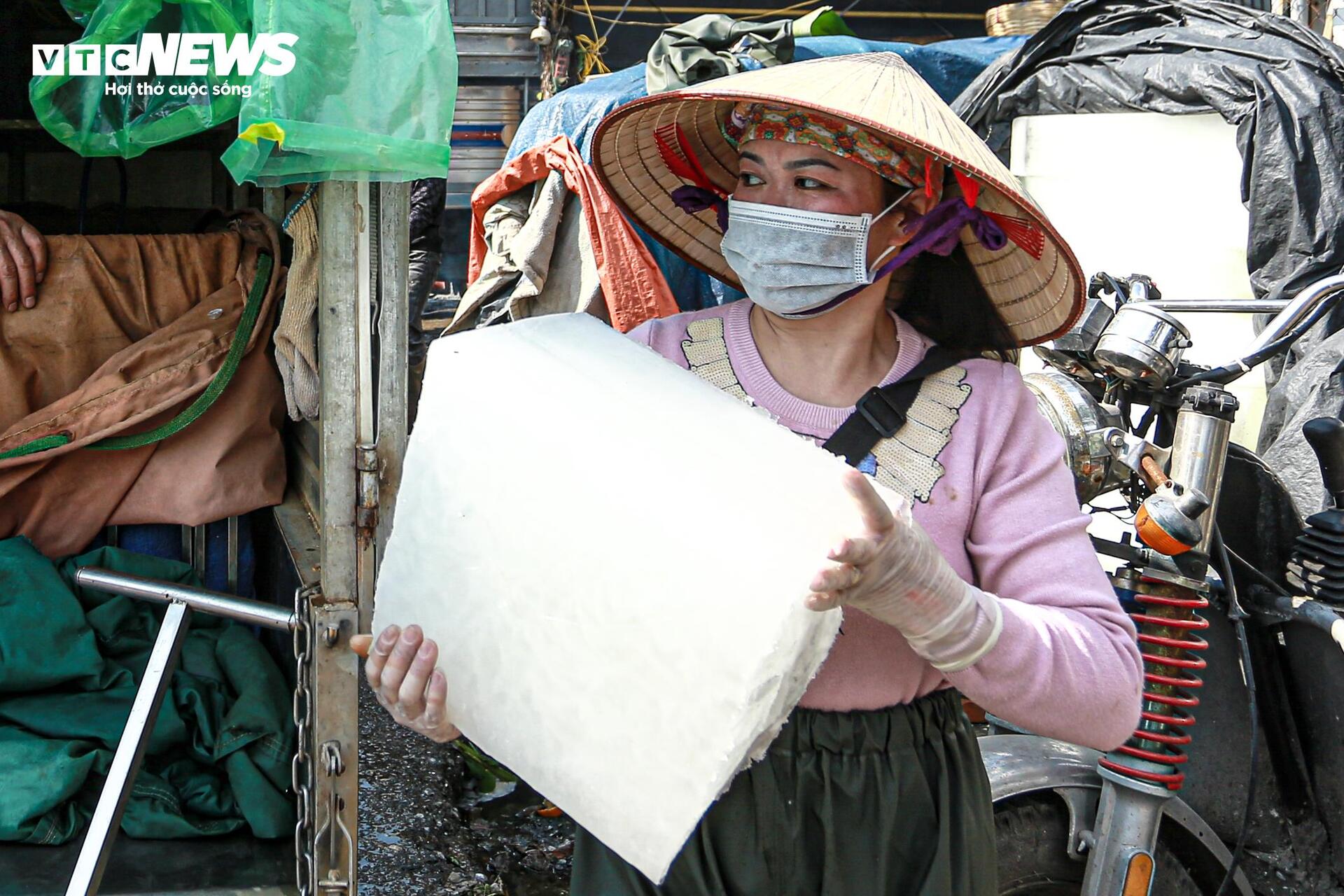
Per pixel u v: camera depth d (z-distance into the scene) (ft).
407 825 9.93
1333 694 7.14
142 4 5.47
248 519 8.14
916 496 4.21
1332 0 15.74
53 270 7.52
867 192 4.29
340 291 5.85
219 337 7.67
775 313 4.42
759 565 3.35
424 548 4.13
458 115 35.50
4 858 6.12
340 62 4.94
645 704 3.52
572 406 3.91
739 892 4.19
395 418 6.02
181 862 6.32
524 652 3.79
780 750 4.20
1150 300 7.09
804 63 4.50
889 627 4.24
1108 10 13.73
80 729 6.57
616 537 3.59
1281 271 11.75
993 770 6.50
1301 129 11.55
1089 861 6.42
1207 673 7.32
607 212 10.32
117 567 7.39
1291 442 9.37
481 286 11.27
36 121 8.66
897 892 4.29
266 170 5.19
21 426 7.11
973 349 4.81
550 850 10.01
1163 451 6.64
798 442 3.81
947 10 36.83
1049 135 13.62
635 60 36.40
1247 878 7.33
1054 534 4.19
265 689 7.15
